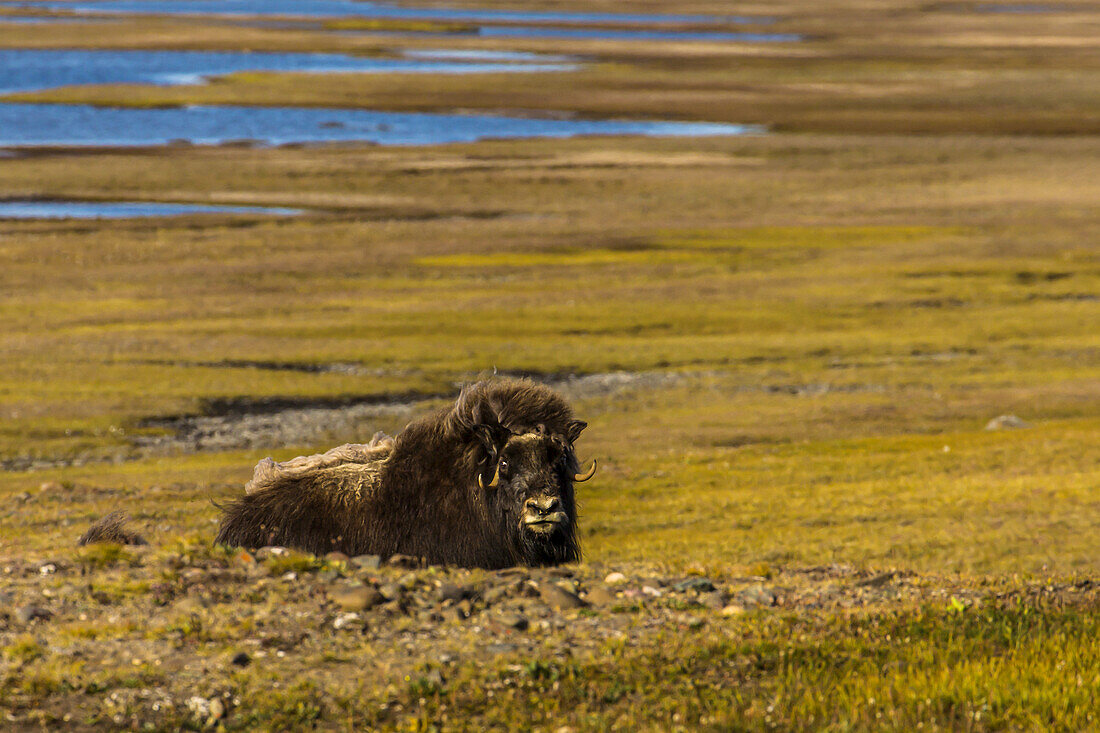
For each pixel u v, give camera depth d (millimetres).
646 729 31281
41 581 41250
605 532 126062
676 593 43562
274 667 34750
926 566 106625
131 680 33156
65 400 199500
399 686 33812
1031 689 33844
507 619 38969
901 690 33875
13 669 33562
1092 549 113500
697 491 148000
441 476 44312
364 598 39281
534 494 42094
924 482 151250
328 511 45250
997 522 127125
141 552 45156
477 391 44281
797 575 50125
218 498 129250
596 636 38438
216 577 41281
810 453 173625
